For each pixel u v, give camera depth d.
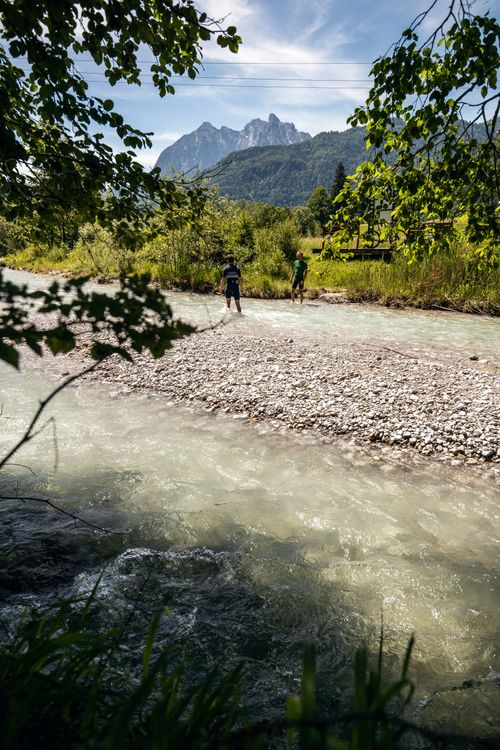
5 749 1.23
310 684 0.95
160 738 1.14
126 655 2.88
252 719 2.46
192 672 2.80
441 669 2.90
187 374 9.32
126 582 3.68
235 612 3.39
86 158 4.06
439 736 2.40
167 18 3.91
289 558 4.05
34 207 4.45
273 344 11.59
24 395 8.18
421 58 4.47
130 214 4.56
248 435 6.75
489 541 4.33
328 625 3.28
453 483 5.43
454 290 17.34
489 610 3.43
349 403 7.67
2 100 3.96
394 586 3.70
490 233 5.29
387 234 5.71
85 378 9.18
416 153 4.87
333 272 21.55
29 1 3.34
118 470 5.62
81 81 3.99
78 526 4.43
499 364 9.94
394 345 11.71
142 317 1.88
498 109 4.24
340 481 5.46
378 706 0.98
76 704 1.75
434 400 7.68
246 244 25.14
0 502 4.80
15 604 3.36
